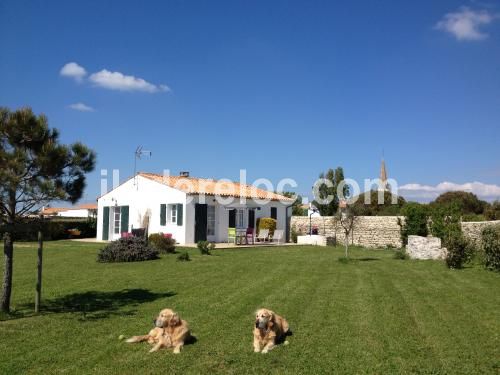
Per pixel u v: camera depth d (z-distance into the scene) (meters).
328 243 29.33
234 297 11.12
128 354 7.01
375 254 22.73
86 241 28.88
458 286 12.70
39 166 9.23
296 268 16.31
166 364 6.52
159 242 20.77
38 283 9.73
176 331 7.30
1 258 18.22
